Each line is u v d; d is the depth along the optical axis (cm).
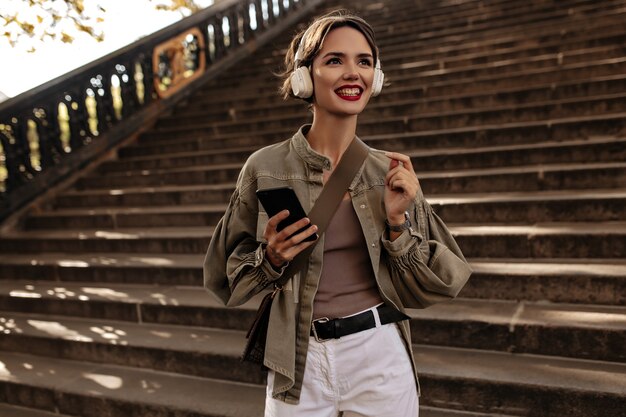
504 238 350
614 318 279
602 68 525
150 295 400
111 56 702
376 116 597
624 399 231
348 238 152
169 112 790
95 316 405
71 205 603
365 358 149
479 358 281
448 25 804
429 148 504
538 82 554
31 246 528
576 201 361
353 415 154
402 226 147
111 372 345
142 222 524
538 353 279
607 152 411
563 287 306
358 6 1066
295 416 150
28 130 599
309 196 152
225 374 320
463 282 152
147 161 646
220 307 360
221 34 920
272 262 143
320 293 151
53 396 327
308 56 147
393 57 730
